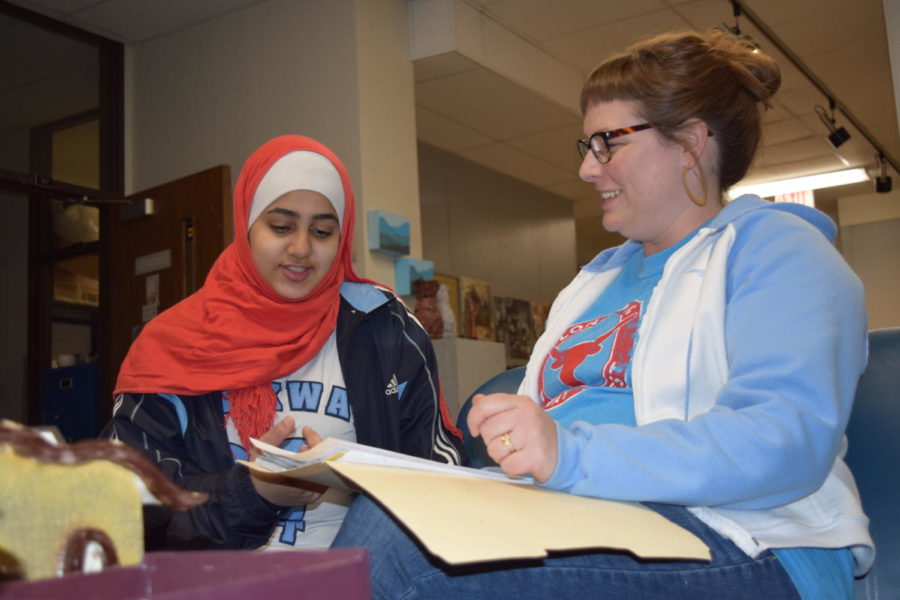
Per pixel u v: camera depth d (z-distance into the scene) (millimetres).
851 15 4840
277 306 1613
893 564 1059
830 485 937
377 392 1626
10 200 5781
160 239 4477
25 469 462
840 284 929
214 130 4738
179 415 1547
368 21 4430
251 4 4652
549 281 7367
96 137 4965
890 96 6027
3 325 5676
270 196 1620
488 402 855
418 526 588
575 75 5625
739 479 809
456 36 4594
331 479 761
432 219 6055
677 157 1154
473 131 5918
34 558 459
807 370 856
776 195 8242
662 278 1090
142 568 483
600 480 822
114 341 4605
